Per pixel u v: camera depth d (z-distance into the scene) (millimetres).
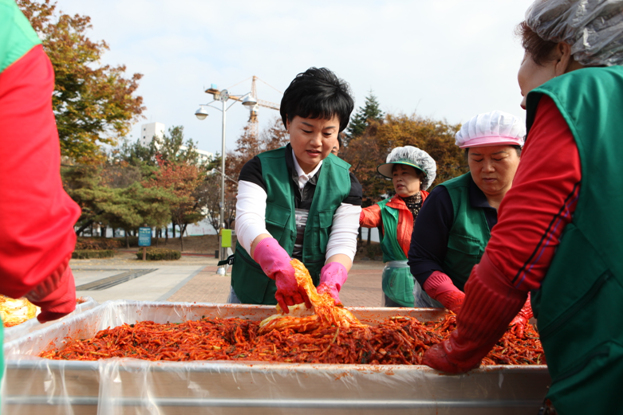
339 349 1386
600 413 800
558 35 1050
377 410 1059
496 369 1087
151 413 1057
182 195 37750
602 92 879
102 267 17719
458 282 2164
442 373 1075
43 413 1074
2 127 730
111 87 14500
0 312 2016
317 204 2119
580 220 846
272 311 1909
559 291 862
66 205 859
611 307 793
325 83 1833
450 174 25109
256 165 2119
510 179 1918
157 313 1925
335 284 1854
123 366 1064
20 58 776
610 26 971
